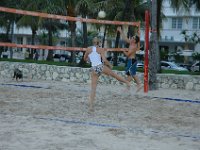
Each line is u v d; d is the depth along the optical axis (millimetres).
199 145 5973
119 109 9141
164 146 5820
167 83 14945
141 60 34938
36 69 16719
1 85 13484
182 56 38875
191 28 41719
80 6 20438
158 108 9531
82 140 5965
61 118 7727
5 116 7691
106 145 5723
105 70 9062
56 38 46625
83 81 15898
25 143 5680
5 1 24438
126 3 21141
